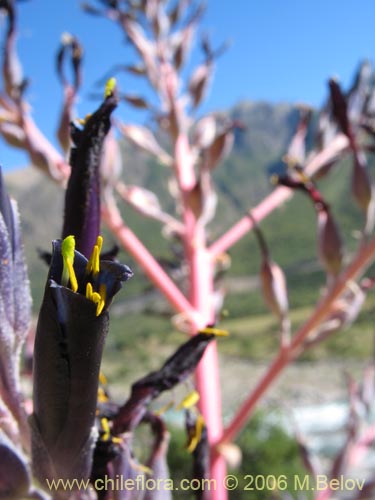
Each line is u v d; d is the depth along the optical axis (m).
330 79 0.23
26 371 0.19
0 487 0.08
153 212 0.29
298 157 0.29
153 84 0.32
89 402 0.08
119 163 0.28
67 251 0.08
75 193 0.09
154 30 0.32
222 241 0.30
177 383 0.11
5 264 0.09
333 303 0.23
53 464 0.08
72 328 0.07
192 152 0.31
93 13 0.32
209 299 0.29
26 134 0.27
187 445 0.13
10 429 0.09
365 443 0.28
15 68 0.27
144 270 0.27
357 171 0.23
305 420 2.69
